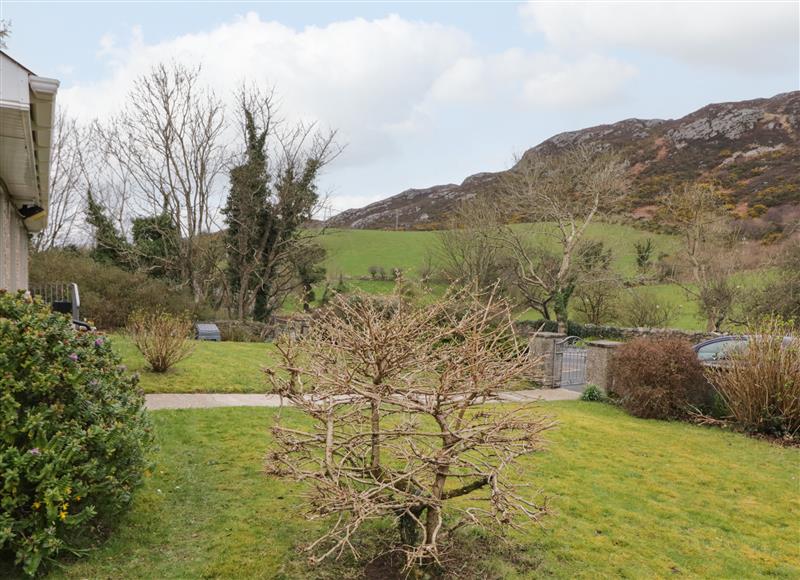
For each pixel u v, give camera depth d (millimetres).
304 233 27719
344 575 4062
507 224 30047
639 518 5566
